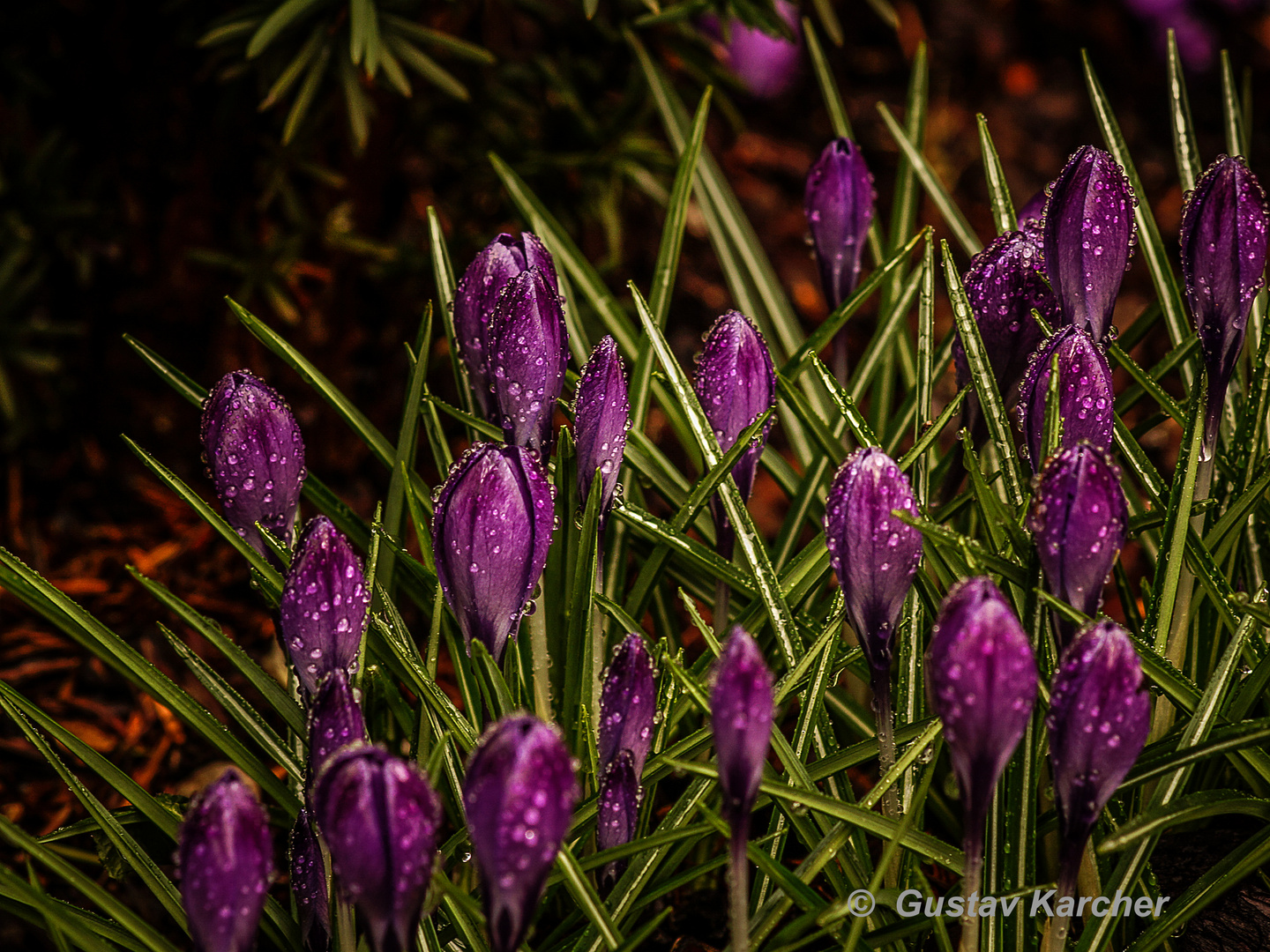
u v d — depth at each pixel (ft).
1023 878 2.55
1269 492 2.72
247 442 2.54
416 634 3.23
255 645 3.25
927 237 2.78
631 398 2.90
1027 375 2.51
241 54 3.31
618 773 2.46
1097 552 2.39
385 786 2.29
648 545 2.91
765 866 2.49
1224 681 2.54
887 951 2.57
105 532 3.58
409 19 3.60
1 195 3.57
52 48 3.71
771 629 2.74
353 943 2.48
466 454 2.44
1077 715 2.33
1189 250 2.50
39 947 2.88
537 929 2.75
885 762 2.49
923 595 2.66
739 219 3.17
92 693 3.16
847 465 2.41
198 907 2.31
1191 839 2.70
